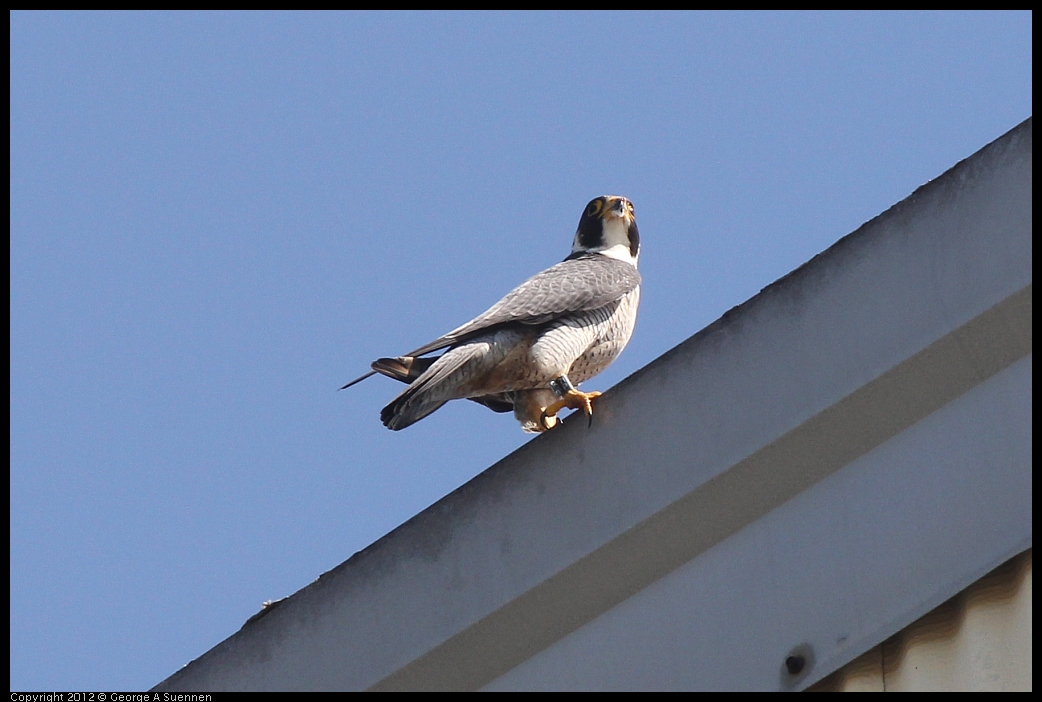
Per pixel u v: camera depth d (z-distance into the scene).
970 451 8.45
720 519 8.86
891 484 8.57
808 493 8.76
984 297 8.60
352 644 9.38
